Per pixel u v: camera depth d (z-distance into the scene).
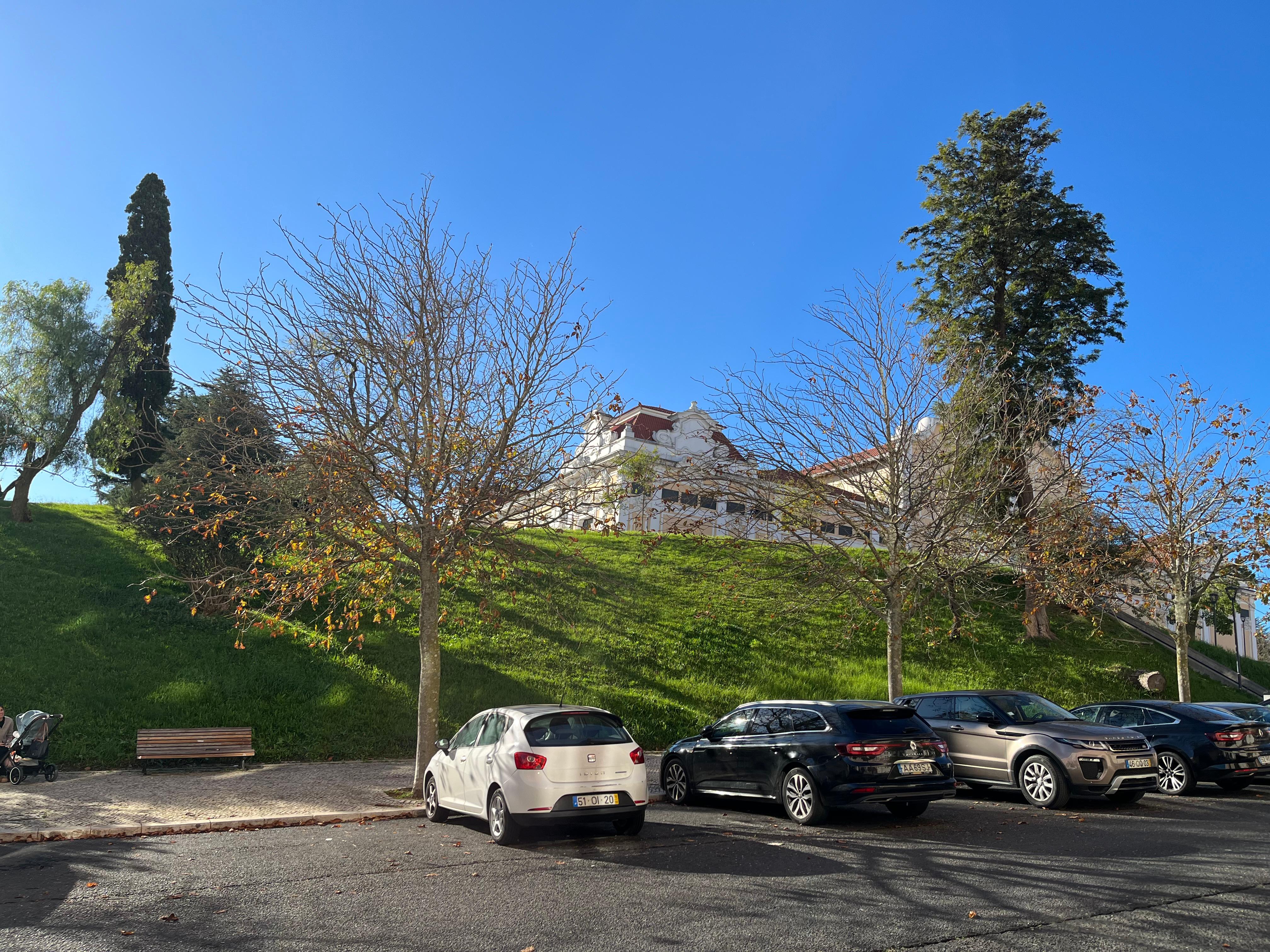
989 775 12.82
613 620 26.86
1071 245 30.91
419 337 12.99
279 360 12.84
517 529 13.84
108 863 8.52
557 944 5.78
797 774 10.88
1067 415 19.88
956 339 18.33
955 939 5.84
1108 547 22.75
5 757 13.30
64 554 25.31
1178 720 14.20
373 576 13.95
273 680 19.03
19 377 26.41
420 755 12.73
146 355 33.41
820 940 5.83
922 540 16.70
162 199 36.25
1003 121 31.64
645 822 11.07
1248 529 21.33
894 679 16.31
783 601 19.75
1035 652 28.48
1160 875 7.72
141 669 18.62
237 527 20.94
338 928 6.19
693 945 5.75
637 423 46.78
